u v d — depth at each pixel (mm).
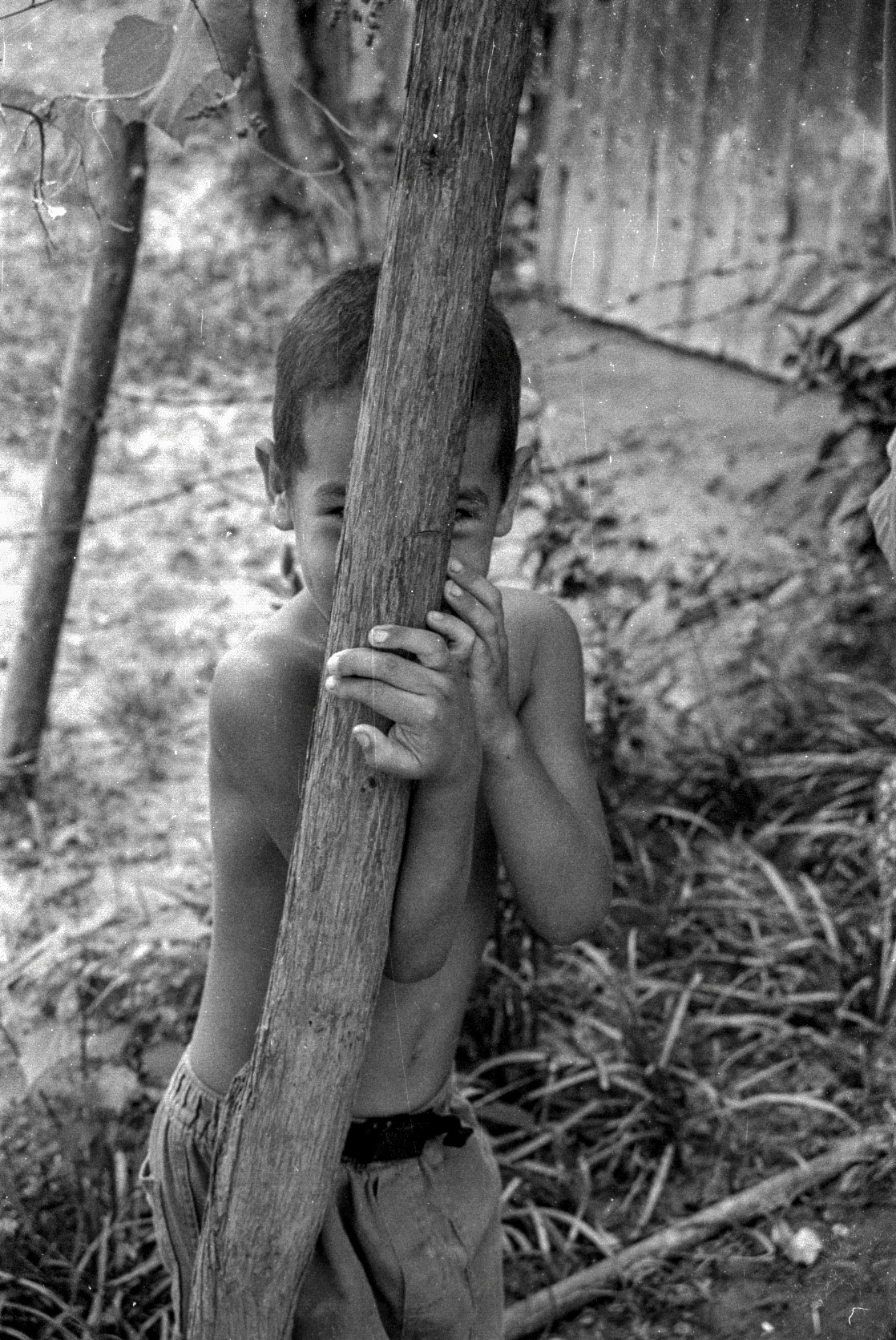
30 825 3887
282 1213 1447
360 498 1280
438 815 1392
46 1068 2664
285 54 2395
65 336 6215
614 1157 2875
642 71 6375
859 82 5637
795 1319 2461
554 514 4031
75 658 4602
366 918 1358
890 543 1759
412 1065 1734
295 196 6980
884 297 5652
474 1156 1821
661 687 4273
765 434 5719
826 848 3711
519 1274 2635
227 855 1718
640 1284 2574
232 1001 1746
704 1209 2768
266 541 5152
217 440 5770
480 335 1241
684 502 5254
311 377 1488
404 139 1201
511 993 3090
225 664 1660
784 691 4152
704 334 6484
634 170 6617
